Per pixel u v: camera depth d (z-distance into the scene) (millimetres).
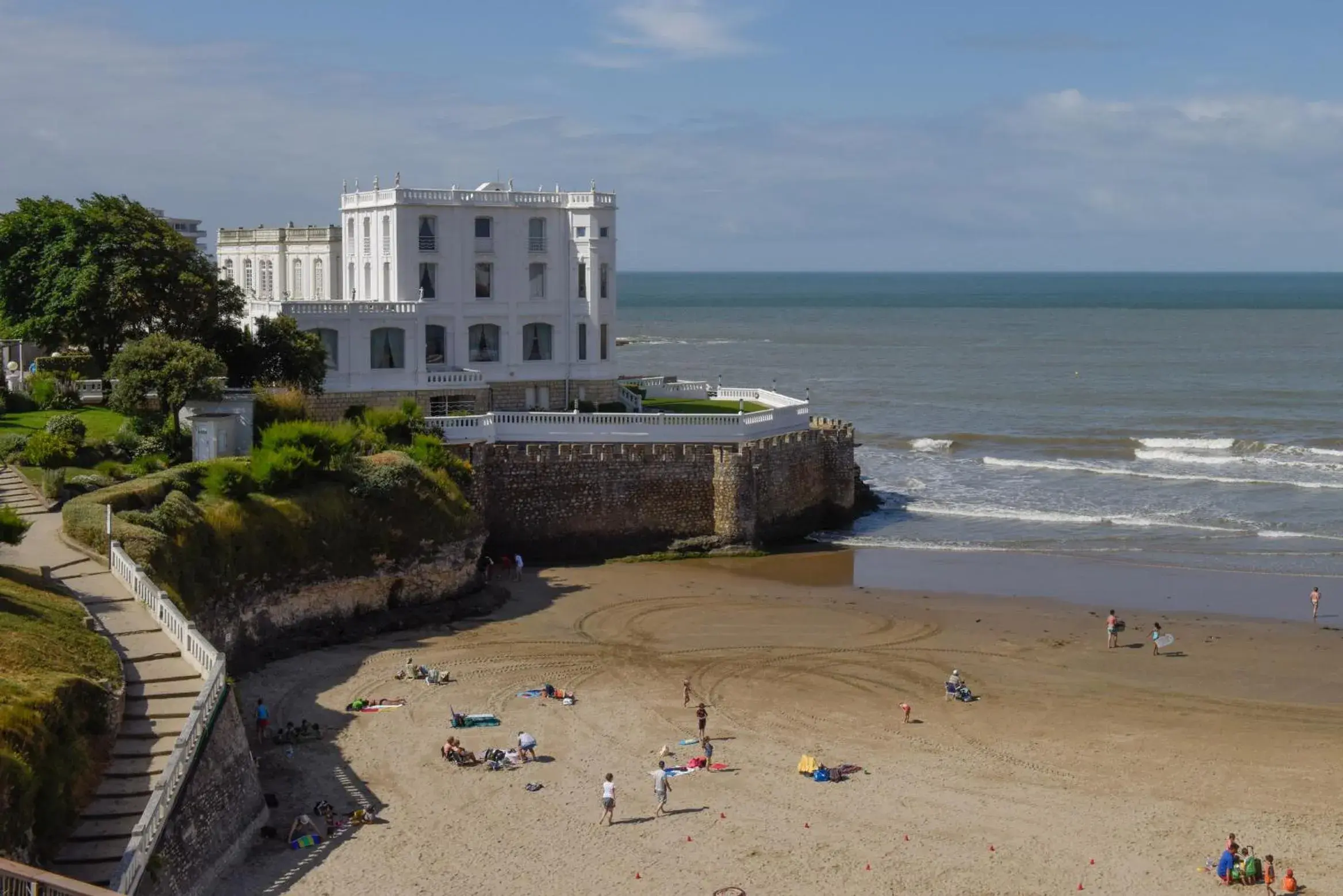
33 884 25734
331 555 66125
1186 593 76750
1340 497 102375
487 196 93750
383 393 89250
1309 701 58906
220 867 40531
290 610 63875
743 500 84375
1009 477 111750
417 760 50469
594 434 84562
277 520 63906
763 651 64875
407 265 91562
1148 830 46219
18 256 81438
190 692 43469
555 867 42781
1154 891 42250
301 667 60406
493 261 94500
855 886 42125
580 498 82562
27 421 76250
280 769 49250
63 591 49750
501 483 80812
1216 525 93250
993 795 48812
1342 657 64938
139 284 78938
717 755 51844
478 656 63031
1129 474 112062
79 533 55281
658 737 53594
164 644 46594
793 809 47312
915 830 45875
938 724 55688
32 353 95062
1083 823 46688
